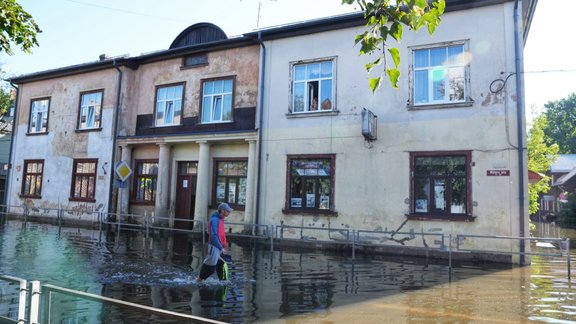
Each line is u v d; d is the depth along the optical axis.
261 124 15.86
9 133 41.47
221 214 8.45
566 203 31.03
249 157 16.02
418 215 12.83
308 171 14.97
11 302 6.14
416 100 13.48
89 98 21.16
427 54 13.48
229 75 17.25
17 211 22.80
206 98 17.84
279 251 13.12
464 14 12.93
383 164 13.59
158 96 19.28
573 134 66.00
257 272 9.31
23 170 23.05
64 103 21.98
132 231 17.62
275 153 15.52
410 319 5.77
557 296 7.29
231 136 16.41
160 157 18.23
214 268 8.11
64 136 21.61
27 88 23.80
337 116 14.56
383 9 3.61
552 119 69.44
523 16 14.38
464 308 6.41
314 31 15.27
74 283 7.71
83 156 20.66
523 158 11.70
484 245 11.88
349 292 7.44
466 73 12.72
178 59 18.80
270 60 16.12
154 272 8.95
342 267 10.23
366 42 3.72
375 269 10.00
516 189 11.70
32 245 12.65
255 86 16.59
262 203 15.50
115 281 7.96
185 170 18.42
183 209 18.14
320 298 6.95
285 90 15.66
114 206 19.36
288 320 5.66
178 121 18.55
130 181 19.44
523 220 11.46
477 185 12.18
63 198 21.03
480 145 12.29
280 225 13.96
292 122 15.36
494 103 12.27
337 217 14.07
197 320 3.09
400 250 12.83
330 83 15.02
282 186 15.23
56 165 21.69
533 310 6.32
